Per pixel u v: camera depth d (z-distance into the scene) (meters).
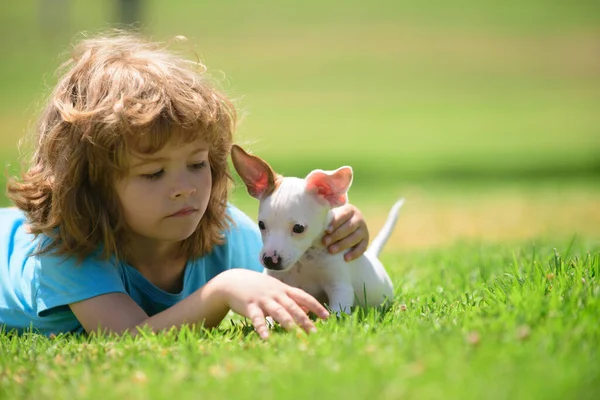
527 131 31.66
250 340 5.53
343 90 41.84
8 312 6.90
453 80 44.25
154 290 6.90
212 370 4.70
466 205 19.16
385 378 4.34
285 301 5.64
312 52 51.56
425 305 6.60
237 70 46.41
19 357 5.37
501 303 5.71
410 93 40.94
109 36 8.23
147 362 4.96
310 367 4.62
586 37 54.94
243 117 8.98
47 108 6.87
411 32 57.53
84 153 6.38
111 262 6.60
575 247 9.13
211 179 6.73
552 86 42.38
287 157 26.08
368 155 26.92
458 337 4.94
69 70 7.20
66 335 6.37
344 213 6.70
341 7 66.06
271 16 62.94
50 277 6.51
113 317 6.20
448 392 4.11
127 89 6.32
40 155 6.85
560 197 19.89
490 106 37.47
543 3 66.19
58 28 55.41
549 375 4.26
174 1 67.25
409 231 16.06
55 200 6.48
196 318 5.95
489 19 61.38
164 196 6.25
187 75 6.74
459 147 28.47
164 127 6.13
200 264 7.23
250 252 7.68
